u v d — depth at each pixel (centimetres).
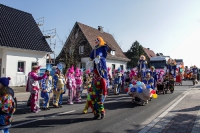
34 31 2228
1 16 2002
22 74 1941
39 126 609
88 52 2933
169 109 859
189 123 632
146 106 978
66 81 1038
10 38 1873
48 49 2177
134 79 1205
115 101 1143
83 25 3234
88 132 554
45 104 874
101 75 701
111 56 3209
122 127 606
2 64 1831
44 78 871
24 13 2319
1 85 423
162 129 568
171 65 2130
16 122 653
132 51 4988
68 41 3098
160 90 1480
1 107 411
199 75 3428
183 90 1772
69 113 799
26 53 1981
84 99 1231
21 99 1189
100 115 709
